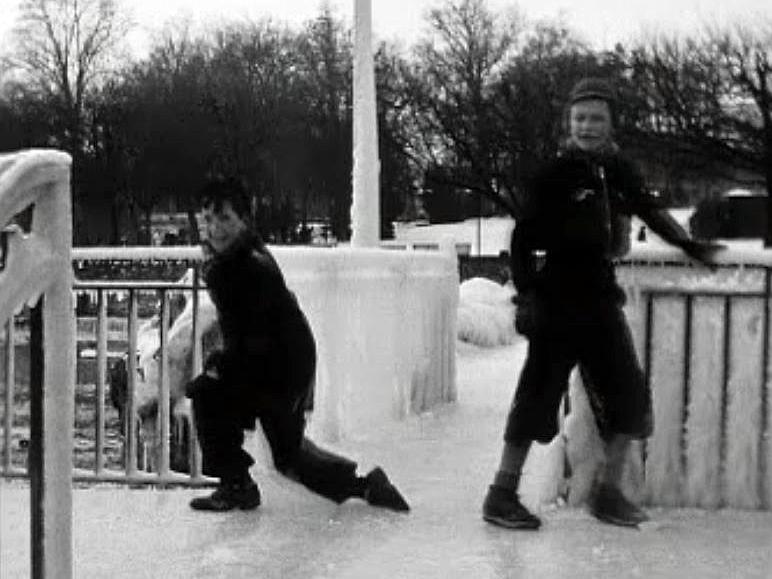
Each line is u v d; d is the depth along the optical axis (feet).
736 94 131.75
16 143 149.07
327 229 146.82
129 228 148.66
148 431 20.98
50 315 8.73
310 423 18.78
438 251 25.79
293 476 14.73
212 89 150.71
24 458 14.98
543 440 14.03
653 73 134.31
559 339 13.80
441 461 18.02
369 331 20.93
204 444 14.67
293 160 146.61
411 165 165.58
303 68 166.91
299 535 13.50
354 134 28.12
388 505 14.70
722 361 14.30
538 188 13.80
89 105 149.07
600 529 13.64
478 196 160.97
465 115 159.63
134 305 15.94
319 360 18.72
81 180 143.33
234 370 14.47
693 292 14.29
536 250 13.91
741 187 133.18
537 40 170.60
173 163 143.54
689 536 13.29
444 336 25.43
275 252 17.49
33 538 8.81
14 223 8.46
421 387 23.73
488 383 29.81
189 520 14.16
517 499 13.97
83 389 34.76
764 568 12.10
